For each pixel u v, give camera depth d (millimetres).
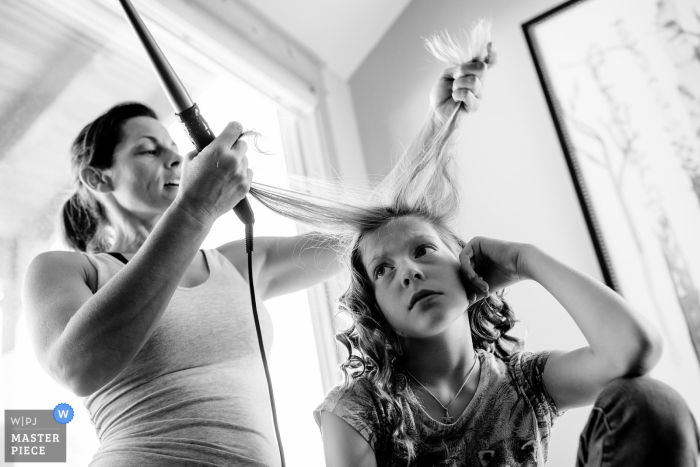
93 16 1412
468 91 1009
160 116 1575
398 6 2115
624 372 634
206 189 708
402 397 751
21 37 1314
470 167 1834
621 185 1568
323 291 1644
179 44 1546
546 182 1702
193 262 943
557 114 1712
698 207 1460
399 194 932
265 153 1073
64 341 665
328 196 1019
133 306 661
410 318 729
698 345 1385
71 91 1390
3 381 1099
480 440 712
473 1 1982
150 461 713
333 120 2027
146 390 776
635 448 494
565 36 1765
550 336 1553
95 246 1050
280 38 1933
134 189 952
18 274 1192
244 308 902
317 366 1583
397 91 2082
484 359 795
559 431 1483
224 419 772
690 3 1593
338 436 732
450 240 891
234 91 1737
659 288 1456
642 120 1584
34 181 1281
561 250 1628
